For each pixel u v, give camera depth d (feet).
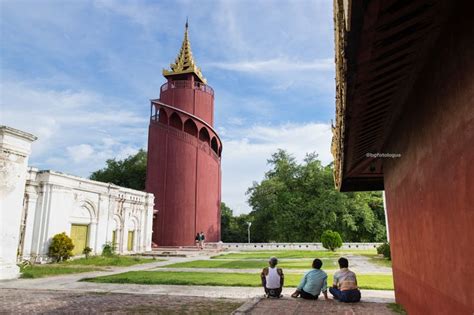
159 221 123.85
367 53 10.71
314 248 118.11
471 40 9.53
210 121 142.82
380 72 12.69
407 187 18.89
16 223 48.11
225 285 37.40
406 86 15.30
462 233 11.09
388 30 9.80
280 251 108.17
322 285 26.94
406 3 8.89
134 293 32.89
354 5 8.14
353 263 63.52
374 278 41.73
